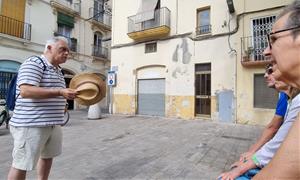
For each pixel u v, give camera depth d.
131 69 13.81
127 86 13.96
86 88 2.39
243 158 1.63
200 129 8.46
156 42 12.83
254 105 9.87
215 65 10.80
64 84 2.79
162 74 12.62
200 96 11.34
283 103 1.64
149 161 4.54
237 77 10.22
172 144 6.00
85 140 6.52
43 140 2.46
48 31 14.97
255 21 10.00
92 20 18.20
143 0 13.39
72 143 6.13
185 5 11.91
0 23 12.32
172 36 12.18
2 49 12.45
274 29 0.87
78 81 2.48
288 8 0.85
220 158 4.75
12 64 13.01
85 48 17.73
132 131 8.04
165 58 12.43
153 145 5.89
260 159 1.28
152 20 12.87
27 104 2.34
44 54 2.61
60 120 2.59
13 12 12.98
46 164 2.79
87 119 11.46
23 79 2.25
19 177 2.35
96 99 2.48
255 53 9.80
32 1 13.98
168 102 12.23
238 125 9.52
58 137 2.79
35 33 14.16
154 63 12.83
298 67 0.78
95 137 6.97
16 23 13.08
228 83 10.43
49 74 2.48
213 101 10.79
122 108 14.09
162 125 9.48
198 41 11.36
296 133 0.65
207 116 11.09
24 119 2.32
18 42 13.20
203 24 11.51
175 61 12.07
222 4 10.75
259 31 9.86
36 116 2.35
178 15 12.10
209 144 5.99
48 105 2.44
